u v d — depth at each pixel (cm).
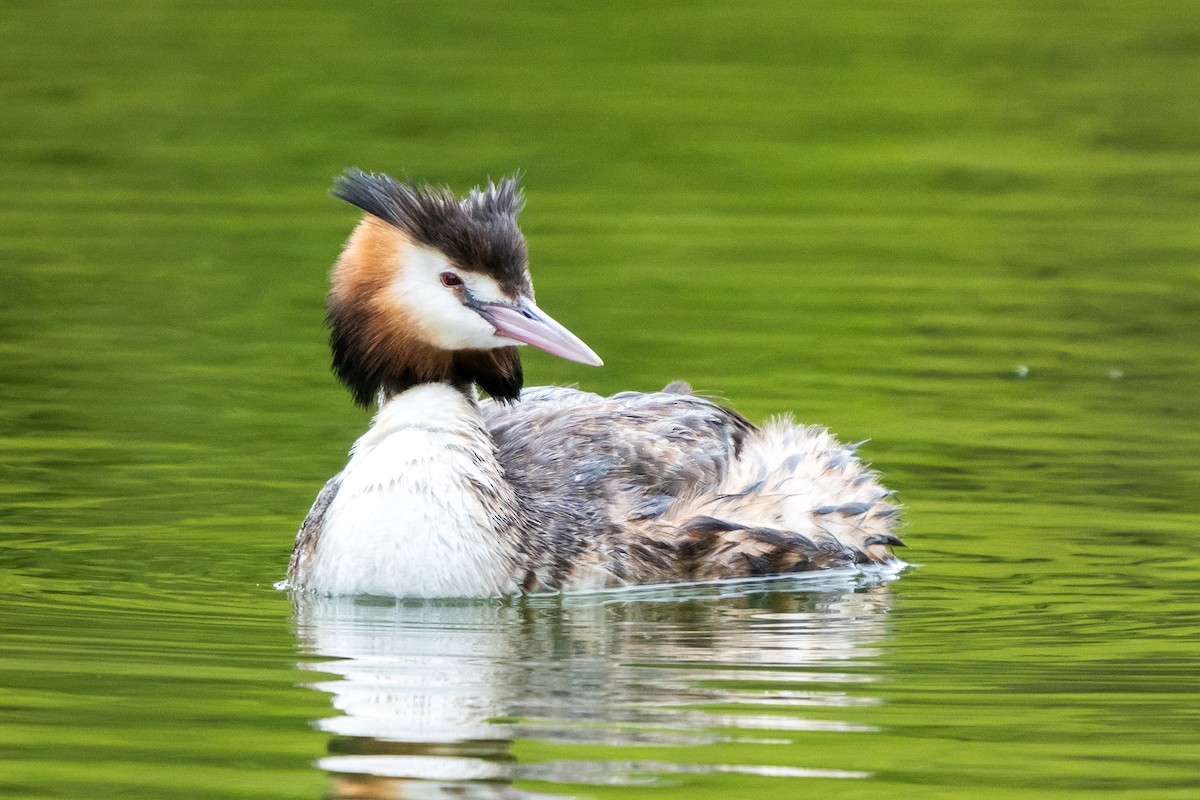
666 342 2017
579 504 1382
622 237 2450
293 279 2286
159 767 962
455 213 1346
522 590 1329
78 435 1709
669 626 1251
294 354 2008
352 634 1217
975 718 1048
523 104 3105
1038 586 1344
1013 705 1070
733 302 2183
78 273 2288
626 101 3136
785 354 1994
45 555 1390
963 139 2981
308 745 996
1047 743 1006
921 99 3194
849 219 2564
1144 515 1511
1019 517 1511
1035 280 2291
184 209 2573
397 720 1034
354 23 3684
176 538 1445
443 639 1209
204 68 3312
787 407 1805
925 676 1128
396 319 1346
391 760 971
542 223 2512
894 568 1396
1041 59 3472
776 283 2266
